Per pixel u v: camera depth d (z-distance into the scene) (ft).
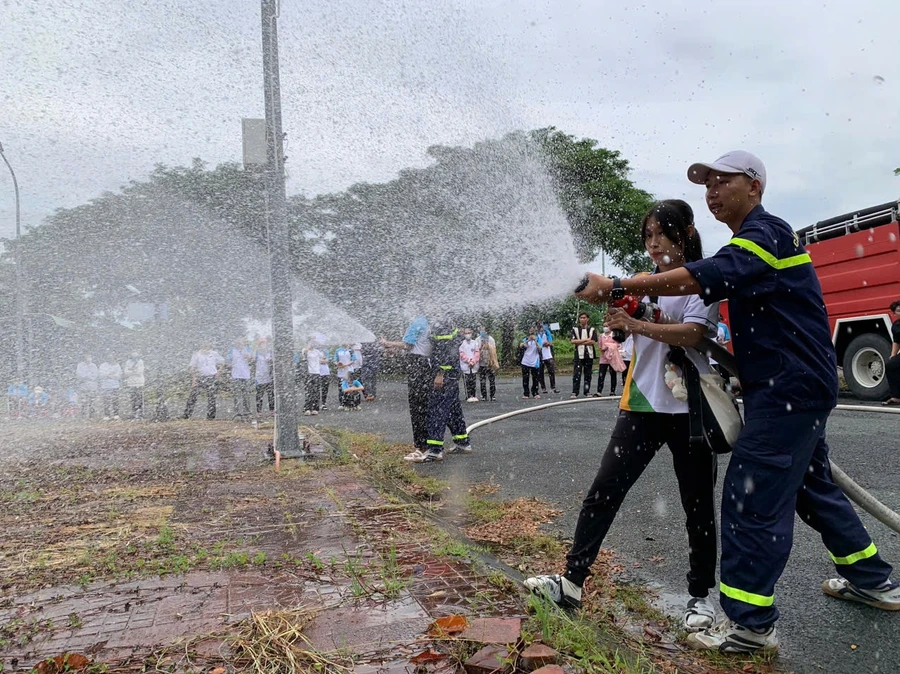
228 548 13.28
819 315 9.34
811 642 9.75
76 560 12.79
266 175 24.45
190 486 20.16
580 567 10.37
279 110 24.14
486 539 14.52
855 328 40.73
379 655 8.28
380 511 16.11
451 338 25.02
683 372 9.91
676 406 10.02
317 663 8.03
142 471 23.32
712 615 10.14
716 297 9.00
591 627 9.53
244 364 52.60
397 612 9.68
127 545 13.69
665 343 9.85
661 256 10.29
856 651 9.43
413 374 25.70
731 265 8.84
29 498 18.84
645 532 15.11
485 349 53.26
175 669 8.13
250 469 22.95
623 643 9.46
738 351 9.48
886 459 21.75
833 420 31.35
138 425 42.91
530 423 35.53
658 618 10.55
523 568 12.59
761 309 9.17
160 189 54.49
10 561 12.84
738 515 9.27
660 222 10.23
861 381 40.19
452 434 26.55
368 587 10.75
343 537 13.83
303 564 12.03
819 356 9.12
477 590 10.55
